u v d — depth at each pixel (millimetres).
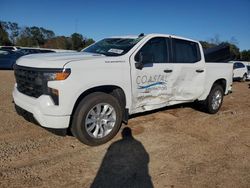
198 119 6875
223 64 7590
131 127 5891
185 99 6559
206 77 6945
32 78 4559
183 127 6176
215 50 7586
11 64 19641
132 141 5152
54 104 4348
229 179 4020
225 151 5004
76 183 3674
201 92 6871
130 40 5695
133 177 3900
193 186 3766
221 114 7602
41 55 5000
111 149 4754
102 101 4781
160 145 5070
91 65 4602
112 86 4977
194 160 4555
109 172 3994
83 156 4438
